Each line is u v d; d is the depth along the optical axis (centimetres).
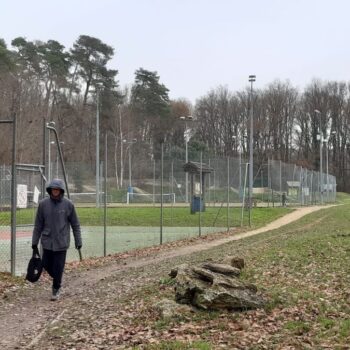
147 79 9338
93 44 8406
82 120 7912
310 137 10531
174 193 4416
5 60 6078
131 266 1383
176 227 2786
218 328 695
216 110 10506
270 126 10269
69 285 1113
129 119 8262
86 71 8350
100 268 1359
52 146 5350
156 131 9306
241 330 685
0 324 791
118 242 2092
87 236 2352
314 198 5256
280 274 1045
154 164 4425
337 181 10431
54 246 960
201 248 1798
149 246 1900
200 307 772
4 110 5719
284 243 1611
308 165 9881
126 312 812
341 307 775
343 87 10569
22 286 1069
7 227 2656
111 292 994
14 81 6106
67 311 857
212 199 4072
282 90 10481
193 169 3234
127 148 7331
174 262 1378
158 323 728
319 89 10575
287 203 4569
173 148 7462
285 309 768
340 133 10506
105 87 8338
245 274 1039
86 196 4616
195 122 10400
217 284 794
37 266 964
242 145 10312
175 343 632
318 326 688
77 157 7469
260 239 1955
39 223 974
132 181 5222
